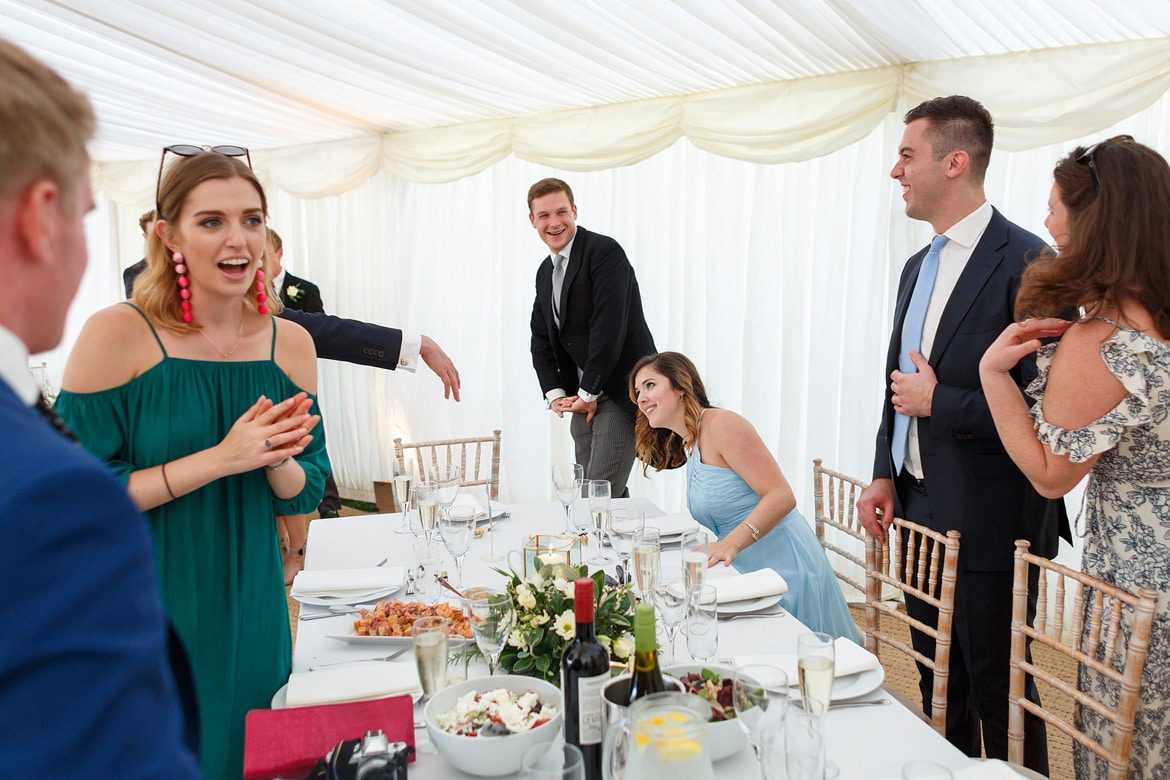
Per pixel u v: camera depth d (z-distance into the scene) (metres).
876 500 2.64
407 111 4.84
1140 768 1.83
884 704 1.57
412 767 1.36
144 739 0.53
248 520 1.71
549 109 4.76
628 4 3.05
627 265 4.04
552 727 1.33
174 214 1.62
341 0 3.09
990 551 2.38
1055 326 1.90
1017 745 2.03
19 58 0.59
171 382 1.65
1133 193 1.75
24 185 0.58
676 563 2.48
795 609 2.59
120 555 0.55
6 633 0.50
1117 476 1.87
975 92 3.56
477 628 1.51
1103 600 1.80
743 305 4.77
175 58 3.83
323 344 2.87
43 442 0.56
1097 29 3.07
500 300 5.67
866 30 3.27
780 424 4.62
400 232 5.89
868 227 4.29
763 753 1.19
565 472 2.69
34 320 0.62
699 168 4.82
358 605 2.15
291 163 5.84
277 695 1.62
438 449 6.02
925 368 2.44
